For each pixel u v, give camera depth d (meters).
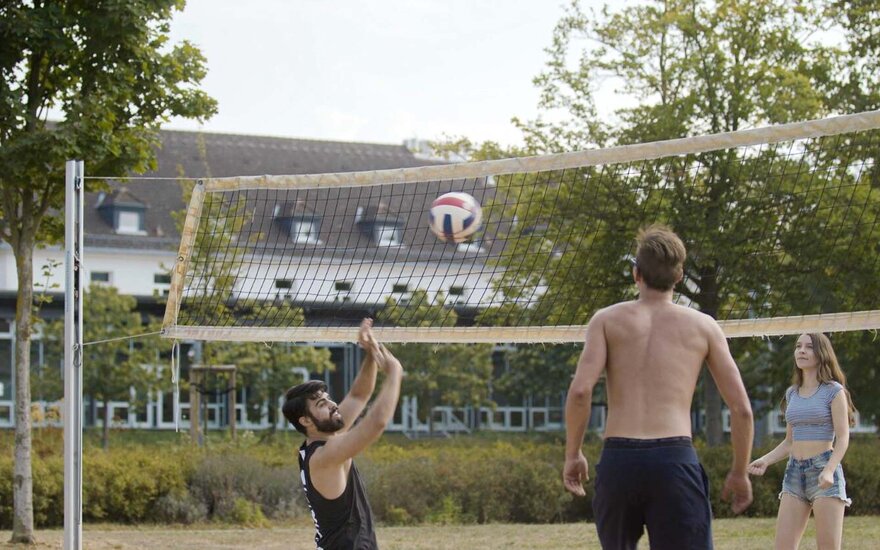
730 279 17.48
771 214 16.22
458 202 7.87
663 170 18.92
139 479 14.72
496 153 22.64
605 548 4.54
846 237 16.41
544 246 18.50
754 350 20.78
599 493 4.52
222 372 24.50
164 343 31.44
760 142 7.77
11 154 11.14
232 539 12.09
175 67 12.05
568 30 22.17
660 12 21.86
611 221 18.19
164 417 39.59
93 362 30.33
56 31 11.28
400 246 10.37
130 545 11.37
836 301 16.34
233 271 21.16
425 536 12.44
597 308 17.80
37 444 19.42
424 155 53.78
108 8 11.25
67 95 12.13
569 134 22.00
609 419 4.55
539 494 15.45
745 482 4.56
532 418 45.34
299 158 50.38
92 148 11.35
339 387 43.69
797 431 7.23
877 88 21.69
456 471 15.59
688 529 4.36
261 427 38.00
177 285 9.85
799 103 20.45
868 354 20.25
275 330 9.52
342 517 4.73
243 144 49.78
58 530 13.47
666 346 4.55
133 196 44.72
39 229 12.77
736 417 4.53
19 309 11.75
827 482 6.89
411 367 36.38
